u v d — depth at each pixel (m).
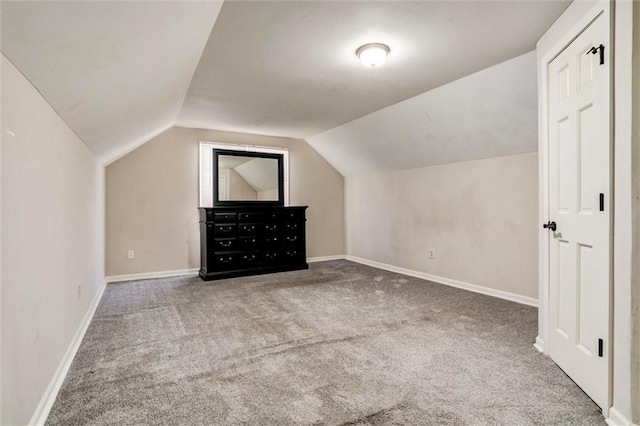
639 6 1.44
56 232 1.98
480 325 2.88
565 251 2.04
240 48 2.48
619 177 1.54
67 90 1.79
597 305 1.70
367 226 5.86
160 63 2.13
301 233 5.37
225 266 4.77
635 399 1.48
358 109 4.07
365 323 2.94
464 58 2.69
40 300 1.67
